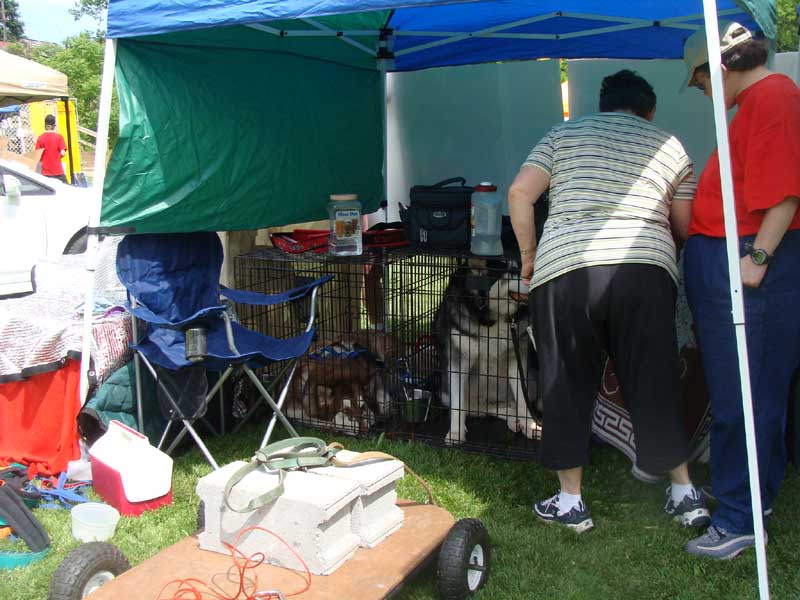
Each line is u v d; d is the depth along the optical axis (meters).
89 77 30.41
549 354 2.98
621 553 2.88
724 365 2.68
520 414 4.08
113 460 3.27
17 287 3.95
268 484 2.43
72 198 7.21
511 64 5.76
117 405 3.68
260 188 4.33
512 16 4.80
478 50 5.49
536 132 5.82
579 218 2.88
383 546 2.50
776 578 2.65
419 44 5.45
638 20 4.66
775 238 2.47
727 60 2.60
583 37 5.13
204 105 3.89
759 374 2.64
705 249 2.69
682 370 3.57
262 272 4.81
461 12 4.74
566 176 2.92
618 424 3.63
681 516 3.08
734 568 2.71
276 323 4.90
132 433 3.36
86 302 3.42
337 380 4.25
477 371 4.14
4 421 3.50
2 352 3.40
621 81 3.04
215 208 3.99
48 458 3.52
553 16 4.69
